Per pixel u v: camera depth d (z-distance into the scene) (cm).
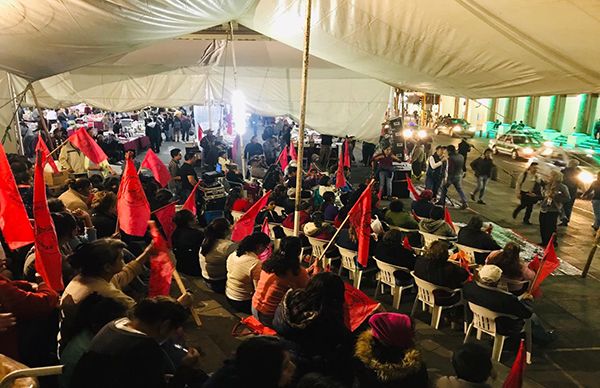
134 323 284
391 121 1698
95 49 632
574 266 923
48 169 1035
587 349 615
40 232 385
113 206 662
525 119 3266
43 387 361
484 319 559
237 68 1398
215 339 565
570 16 462
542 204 1036
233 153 1609
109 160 1812
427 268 614
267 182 1183
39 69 667
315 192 1081
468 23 548
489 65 599
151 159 831
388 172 1440
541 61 547
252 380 253
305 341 351
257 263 559
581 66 522
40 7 511
